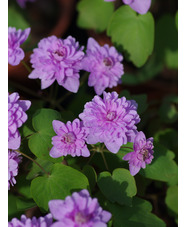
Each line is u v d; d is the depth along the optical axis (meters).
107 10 0.29
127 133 0.22
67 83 0.24
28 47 0.29
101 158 0.24
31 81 0.27
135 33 0.26
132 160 0.22
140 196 0.25
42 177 0.22
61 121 0.23
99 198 0.23
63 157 0.23
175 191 0.25
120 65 0.24
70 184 0.22
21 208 0.23
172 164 0.24
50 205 0.21
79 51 0.24
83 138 0.22
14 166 0.22
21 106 0.23
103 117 0.22
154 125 0.29
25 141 0.24
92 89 0.29
